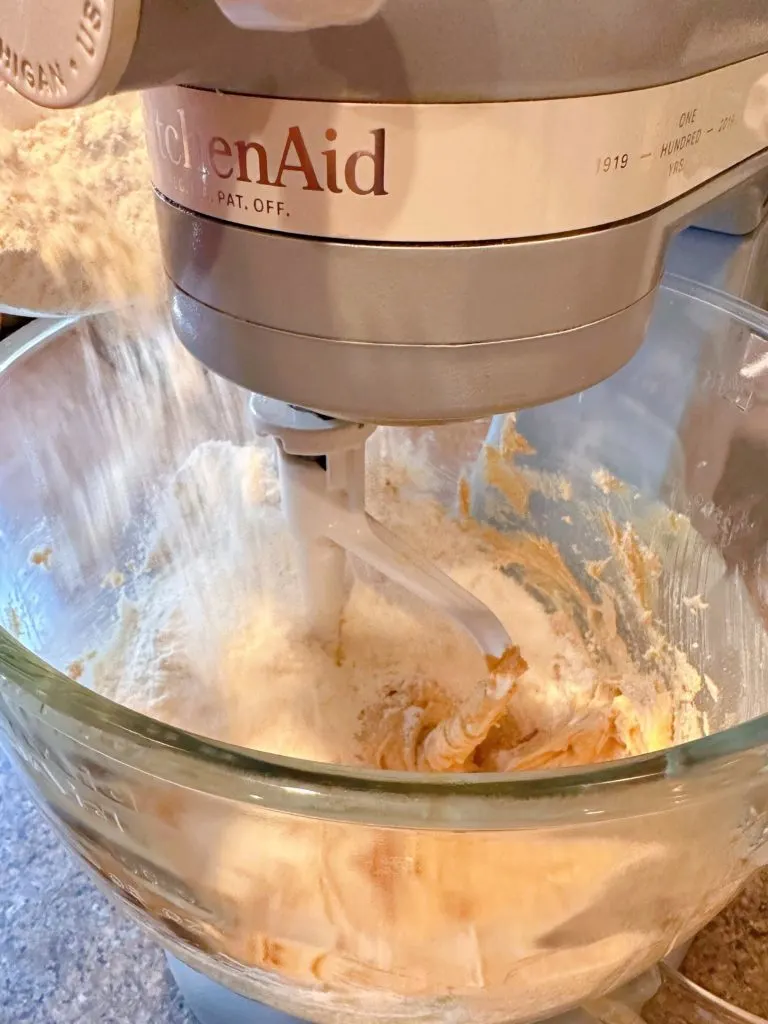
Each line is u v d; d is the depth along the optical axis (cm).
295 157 20
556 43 19
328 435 33
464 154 20
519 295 22
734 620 46
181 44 18
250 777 26
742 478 46
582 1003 37
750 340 44
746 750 26
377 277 21
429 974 32
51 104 18
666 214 24
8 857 50
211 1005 43
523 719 50
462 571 57
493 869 28
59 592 47
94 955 46
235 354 23
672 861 30
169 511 53
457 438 56
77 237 32
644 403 50
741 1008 43
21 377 43
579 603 57
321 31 19
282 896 30
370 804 25
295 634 50
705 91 23
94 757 28
